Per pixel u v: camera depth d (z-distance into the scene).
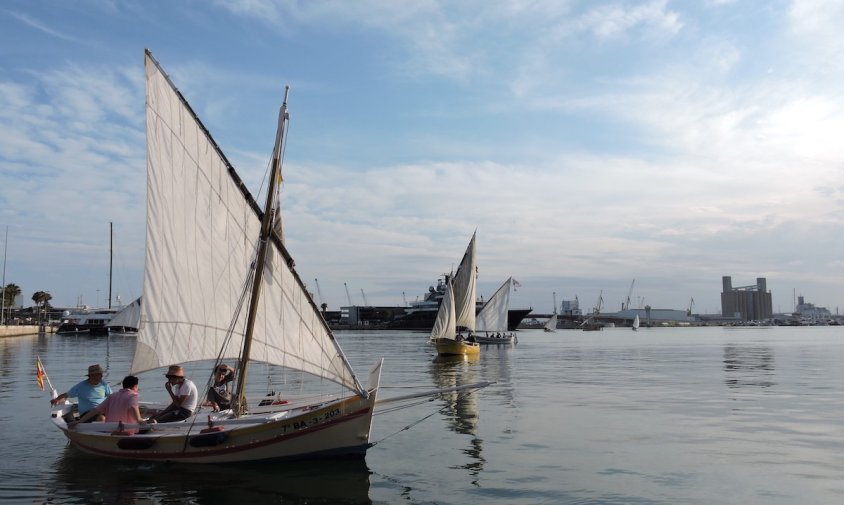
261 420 17.66
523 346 114.69
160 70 18.98
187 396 19.22
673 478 16.20
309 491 15.06
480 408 28.45
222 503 14.15
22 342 109.56
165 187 19.28
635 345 117.88
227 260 19.66
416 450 19.34
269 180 18.80
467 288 84.19
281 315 18.86
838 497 14.66
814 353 83.19
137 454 17.55
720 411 27.69
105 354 72.19
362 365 61.12
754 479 16.14
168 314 19.22
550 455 18.73
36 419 24.41
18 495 14.71
